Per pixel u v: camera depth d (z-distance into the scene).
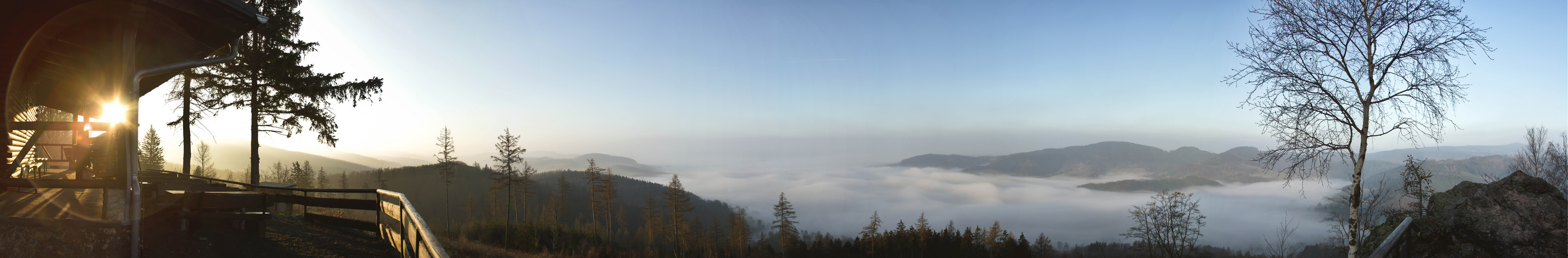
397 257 7.01
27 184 4.55
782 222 78.00
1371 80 12.56
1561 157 25.72
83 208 5.15
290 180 78.00
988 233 85.75
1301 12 13.34
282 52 16.97
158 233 6.09
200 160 70.25
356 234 8.12
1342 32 13.02
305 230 8.04
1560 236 6.70
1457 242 7.53
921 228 86.88
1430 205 8.34
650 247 69.75
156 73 5.17
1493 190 7.58
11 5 5.02
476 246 14.12
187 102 16.48
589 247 27.16
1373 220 18.14
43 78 7.86
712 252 76.00
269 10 16.89
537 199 121.38
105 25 5.03
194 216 6.29
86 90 7.95
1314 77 13.21
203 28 5.90
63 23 5.43
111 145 4.87
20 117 7.16
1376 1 12.37
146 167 38.91
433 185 127.75
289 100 17.44
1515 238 6.95
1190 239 33.75
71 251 4.44
